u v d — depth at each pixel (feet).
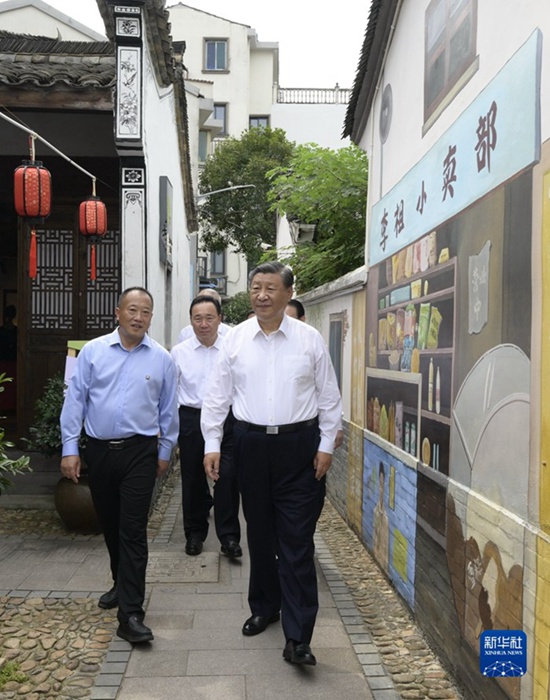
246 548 17.39
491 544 8.85
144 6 18.72
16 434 25.99
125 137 18.89
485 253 9.37
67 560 15.98
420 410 12.47
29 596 13.74
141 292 12.42
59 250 25.40
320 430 11.53
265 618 12.26
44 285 25.44
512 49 8.67
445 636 10.75
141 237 19.83
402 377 13.76
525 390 7.99
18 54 19.44
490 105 9.32
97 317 25.54
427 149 12.44
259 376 11.24
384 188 15.84
